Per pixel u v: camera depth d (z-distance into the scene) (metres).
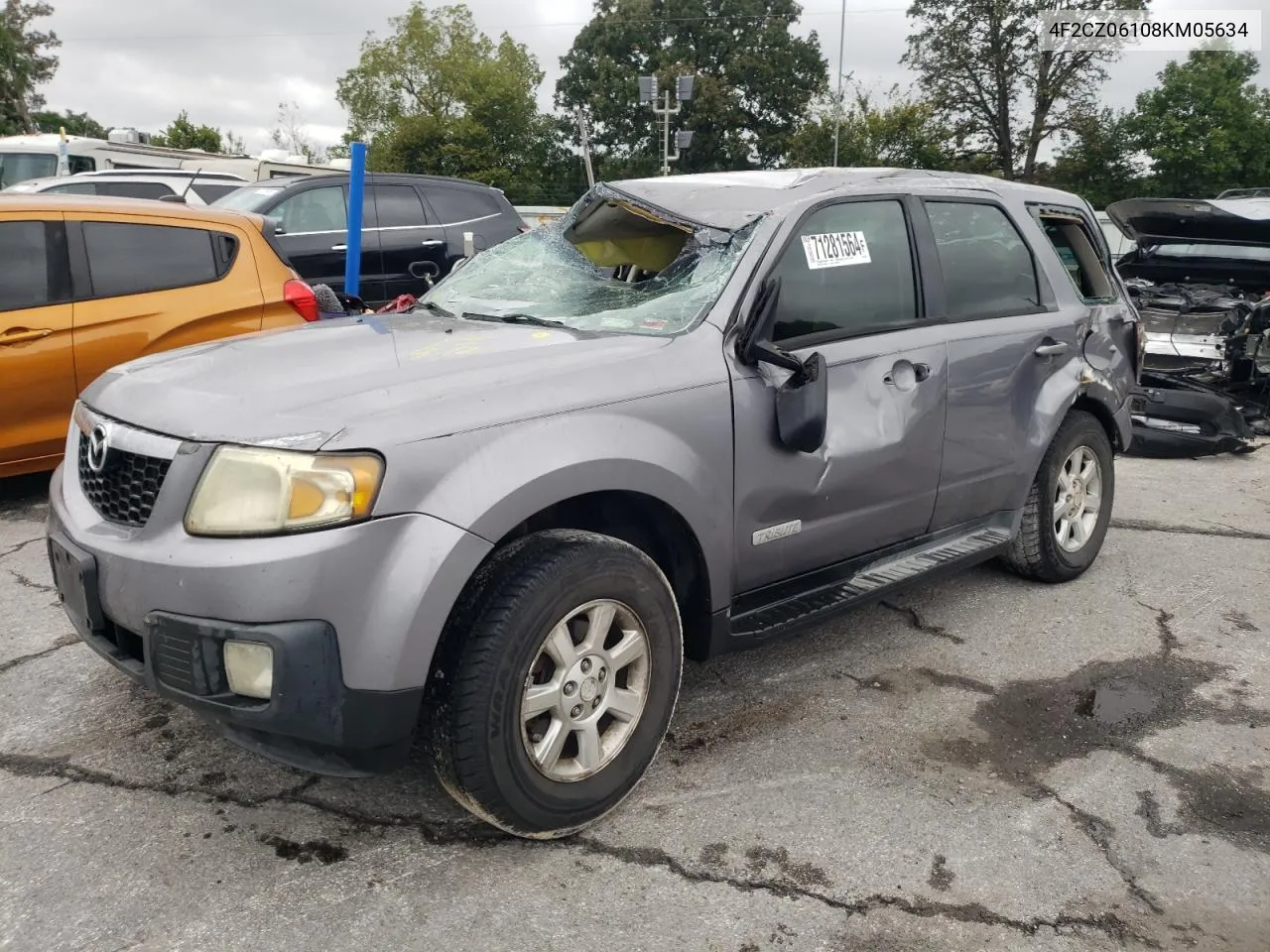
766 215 3.23
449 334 3.05
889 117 44.38
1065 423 4.42
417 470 2.27
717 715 3.36
